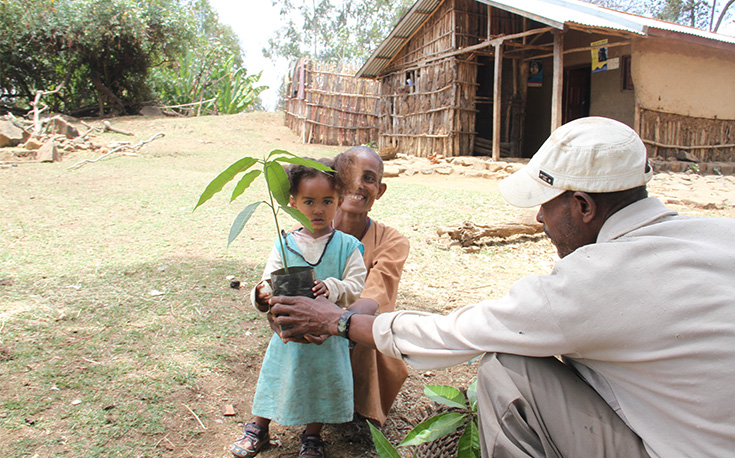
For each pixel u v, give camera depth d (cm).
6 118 1379
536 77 1496
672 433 154
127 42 2023
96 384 285
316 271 244
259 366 322
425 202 773
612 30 1062
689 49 1238
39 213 655
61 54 1934
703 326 144
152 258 493
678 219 165
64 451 234
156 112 2155
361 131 1792
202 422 266
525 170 190
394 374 270
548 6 1296
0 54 1886
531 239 633
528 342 167
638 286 151
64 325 349
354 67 1794
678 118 1258
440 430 200
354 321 208
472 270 531
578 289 157
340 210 278
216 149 1462
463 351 183
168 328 354
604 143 170
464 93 1383
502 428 176
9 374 287
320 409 240
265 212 703
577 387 174
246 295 421
